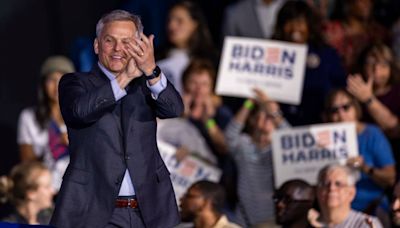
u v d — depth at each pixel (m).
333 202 15.90
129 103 11.23
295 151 18.19
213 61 20.83
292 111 19.75
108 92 10.77
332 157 18.09
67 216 10.98
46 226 11.99
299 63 19.20
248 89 19.20
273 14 21.25
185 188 18.39
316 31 19.81
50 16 22.66
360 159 17.98
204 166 18.44
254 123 18.80
